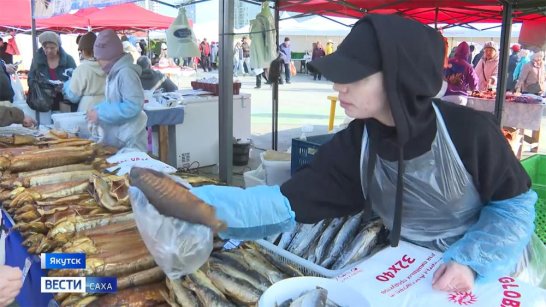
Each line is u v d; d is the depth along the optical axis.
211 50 24.17
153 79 7.27
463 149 1.22
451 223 1.38
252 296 1.39
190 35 5.29
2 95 5.22
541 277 1.56
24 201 2.08
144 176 1.01
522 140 7.32
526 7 5.18
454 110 1.24
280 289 1.09
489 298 1.15
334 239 1.74
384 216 1.51
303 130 4.20
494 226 1.24
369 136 1.31
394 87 1.05
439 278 1.21
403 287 1.21
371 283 1.23
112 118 3.44
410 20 1.09
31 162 2.44
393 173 1.33
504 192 1.28
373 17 1.08
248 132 7.34
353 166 1.37
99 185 2.10
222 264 1.53
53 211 1.98
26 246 1.80
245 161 6.51
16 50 13.66
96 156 2.74
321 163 1.41
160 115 5.59
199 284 1.40
